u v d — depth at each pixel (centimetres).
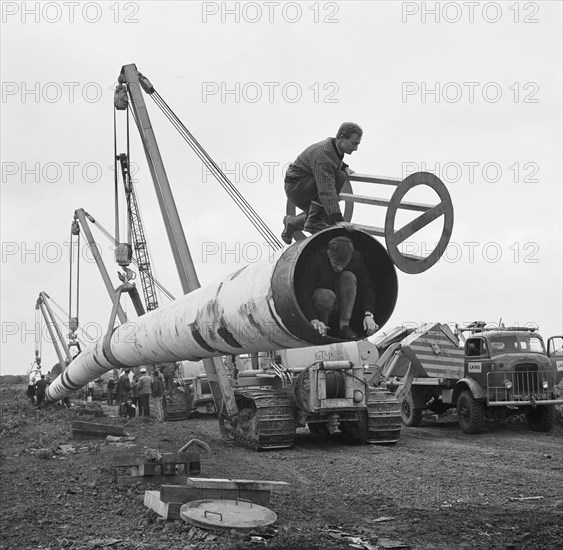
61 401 2838
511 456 1178
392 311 569
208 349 749
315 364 1311
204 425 1877
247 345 654
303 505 758
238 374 1461
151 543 582
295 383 1327
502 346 1583
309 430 1648
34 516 701
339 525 662
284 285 534
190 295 784
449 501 788
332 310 555
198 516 620
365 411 1365
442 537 617
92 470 1002
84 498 788
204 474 989
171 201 1341
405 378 1762
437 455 1203
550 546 578
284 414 1284
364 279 568
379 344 1853
